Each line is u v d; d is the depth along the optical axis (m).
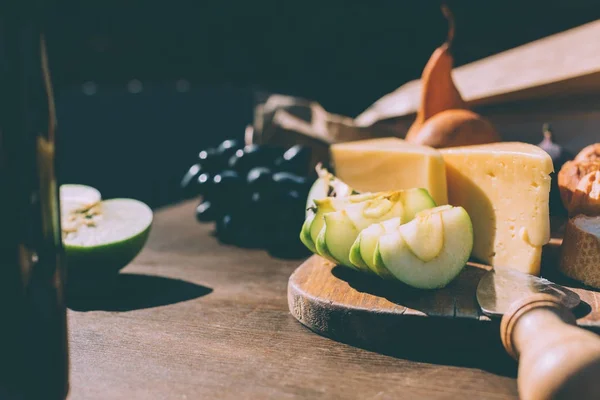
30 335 0.30
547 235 0.48
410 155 0.56
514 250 0.50
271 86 1.61
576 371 0.30
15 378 0.29
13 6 0.29
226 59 1.67
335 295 0.45
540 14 1.15
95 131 1.43
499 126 0.84
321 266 0.52
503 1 1.19
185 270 0.61
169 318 0.48
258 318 0.48
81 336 0.45
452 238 0.46
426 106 0.71
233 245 0.72
